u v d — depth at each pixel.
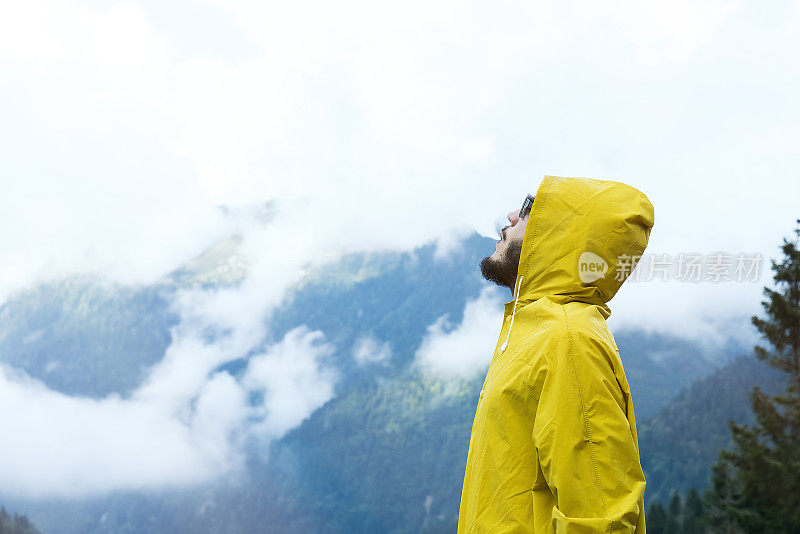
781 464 15.08
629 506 1.18
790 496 14.77
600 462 1.21
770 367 16.58
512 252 1.61
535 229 1.46
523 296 1.48
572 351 1.28
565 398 1.25
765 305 16.44
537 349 1.34
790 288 16.05
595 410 1.24
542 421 1.27
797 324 15.98
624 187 1.46
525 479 1.33
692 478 77.12
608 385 1.27
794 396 15.78
